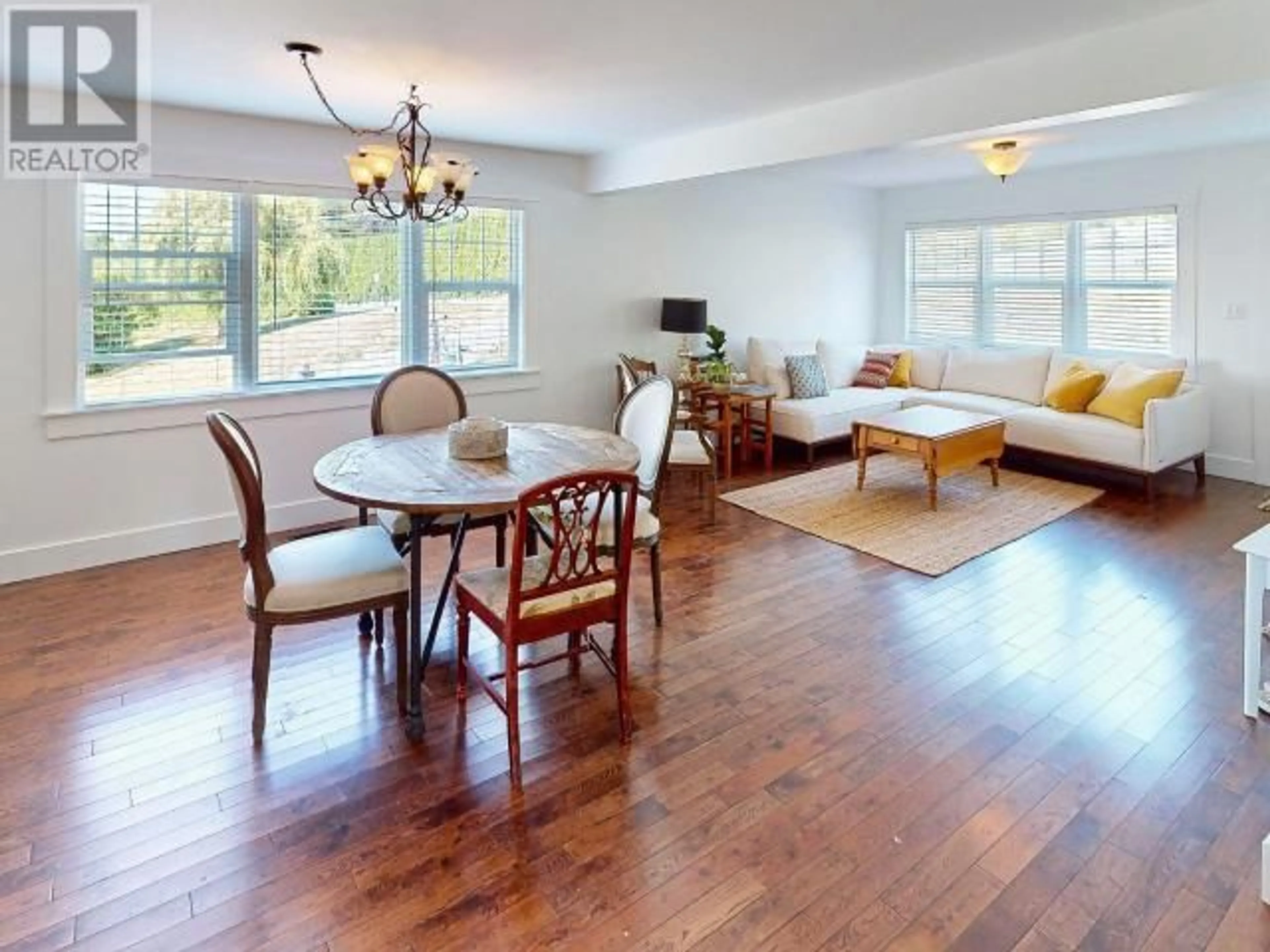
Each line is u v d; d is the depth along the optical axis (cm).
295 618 241
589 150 520
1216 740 242
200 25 274
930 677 283
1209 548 419
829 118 384
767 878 186
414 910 176
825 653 302
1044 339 666
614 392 591
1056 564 398
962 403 634
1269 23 246
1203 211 562
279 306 439
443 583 352
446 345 507
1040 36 289
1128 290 609
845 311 761
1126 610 340
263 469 438
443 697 270
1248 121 456
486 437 293
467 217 504
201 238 410
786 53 307
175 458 411
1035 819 206
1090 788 219
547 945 166
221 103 383
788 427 619
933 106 341
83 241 377
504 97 372
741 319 674
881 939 168
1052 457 570
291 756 235
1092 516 479
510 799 215
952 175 667
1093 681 279
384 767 230
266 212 428
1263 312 542
